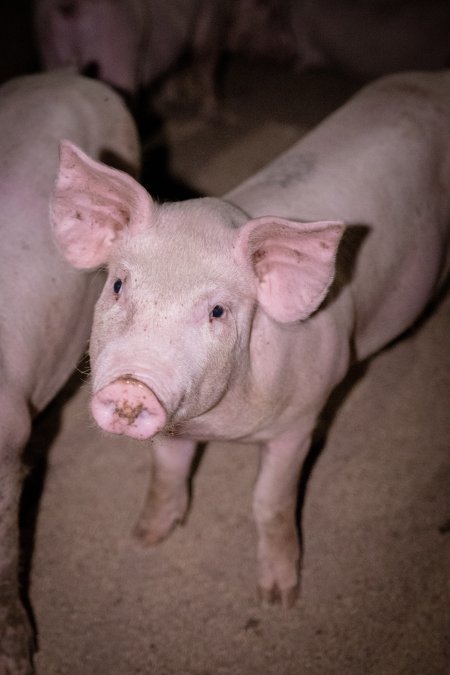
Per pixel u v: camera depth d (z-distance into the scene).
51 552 1.38
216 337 1.04
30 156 1.37
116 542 1.39
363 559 1.36
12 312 1.25
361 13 2.85
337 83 2.89
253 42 2.96
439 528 1.39
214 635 1.29
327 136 1.39
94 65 2.10
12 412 1.22
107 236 1.14
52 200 1.12
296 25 2.98
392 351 1.69
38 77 1.55
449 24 2.78
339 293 1.26
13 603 1.23
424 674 1.23
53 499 1.45
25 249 1.29
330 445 1.52
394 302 1.40
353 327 1.31
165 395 0.96
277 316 1.11
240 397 1.14
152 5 2.23
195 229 1.06
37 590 1.33
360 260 1.31
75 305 1.35
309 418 1.25
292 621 1.30
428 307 1.77
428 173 1.42
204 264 1.04
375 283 1.33
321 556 1.37
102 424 0.97
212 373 1.04
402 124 1.41
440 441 1.53
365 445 1.52
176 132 2.40
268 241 1.07
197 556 1.38
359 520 1.41
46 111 1.44
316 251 1.05
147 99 2.56
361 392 1.61
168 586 1.34
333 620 1.30
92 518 1.42
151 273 1.03
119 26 2.08
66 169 1.08
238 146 2.33
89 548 1.38
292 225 1.02
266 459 1.28
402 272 1.39
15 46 2.66
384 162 1.37
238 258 1.05
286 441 1.25
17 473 1.24
